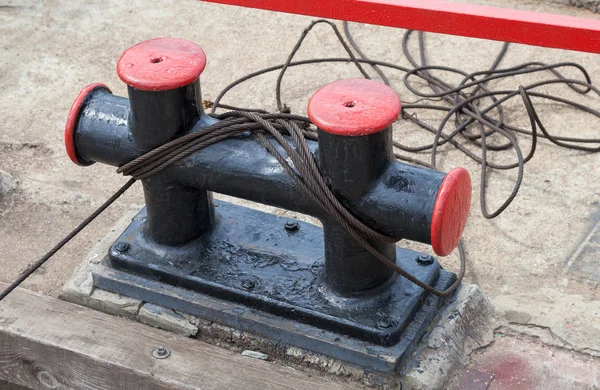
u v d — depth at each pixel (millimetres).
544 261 3240
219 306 2949
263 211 3340
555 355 2949
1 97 3943
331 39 4250
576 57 4090
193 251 3027
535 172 3561
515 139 3473
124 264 3037
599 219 3377
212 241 3068
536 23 2670
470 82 3908
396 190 2689
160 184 2924
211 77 4031
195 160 2850
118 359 2887
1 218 3434
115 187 3561
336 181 2703
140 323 3006
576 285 3156
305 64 4094
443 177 2689
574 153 3635
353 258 2820
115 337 2941
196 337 2990
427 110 3871
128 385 2895
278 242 3074
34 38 4258
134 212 3326
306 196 2773
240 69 4078
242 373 2842
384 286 2898
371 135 2635
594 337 2982
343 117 2617
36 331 2961
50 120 3836
